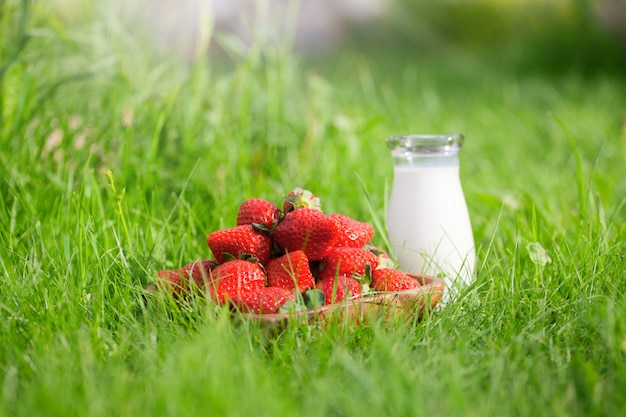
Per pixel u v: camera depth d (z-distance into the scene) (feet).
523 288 2.79
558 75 9.53
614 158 4.69
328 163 3.94
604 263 2.84
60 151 3.53
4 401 2.16
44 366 2.28
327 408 2.16
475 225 3.44
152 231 3.08
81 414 2.10
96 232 2.88
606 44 9.87
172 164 3.70
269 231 2.62
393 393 2.14
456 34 14.15
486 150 5.01
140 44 4.13
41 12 3.61
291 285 2.55
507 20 13.79
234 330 2.40
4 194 3.19
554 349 2.39
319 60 11.68
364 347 2.40
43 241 2.89
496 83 8.64
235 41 4.16
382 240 3.14
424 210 2.91
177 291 2.60
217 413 2.10
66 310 2.53
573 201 3.75
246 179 3.60
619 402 2.19
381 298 2.51
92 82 3.91
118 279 2.72
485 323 2.57
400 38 14.12
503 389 2.23
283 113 4.16
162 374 2.26
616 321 2.43
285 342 2.37
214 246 2.61
